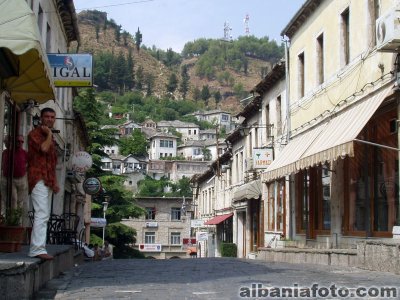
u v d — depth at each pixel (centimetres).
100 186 2855
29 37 779
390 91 1335
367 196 1491
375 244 1102
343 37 1773
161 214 7694
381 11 1464
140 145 15525
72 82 1567
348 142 1336
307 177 2075
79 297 672
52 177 783
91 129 4272
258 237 3048
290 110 2325
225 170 4150
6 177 1291
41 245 769
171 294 696
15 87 1066
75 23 2303
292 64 2328
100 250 2916
